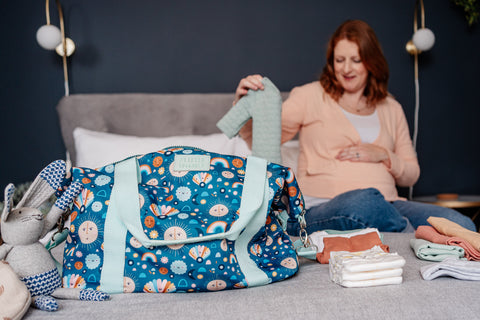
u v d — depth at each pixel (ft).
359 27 7.46
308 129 7.80
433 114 11.05
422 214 6.66
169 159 3.95
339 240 4.63
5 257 3.40
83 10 9.61
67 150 8.86
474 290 3.37
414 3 10.70
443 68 11.02
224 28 10.03
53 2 9.52
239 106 6.06
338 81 7.75
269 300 3.22
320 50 10.31
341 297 3.24
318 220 6.23
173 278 3.54
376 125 7.77
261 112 5.94
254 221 3.76
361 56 7.40
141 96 9.04
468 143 11.20
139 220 3.57
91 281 3.57
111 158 7.71
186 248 3.53
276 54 10.19
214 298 3.34
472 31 11.09
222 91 10.06
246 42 10.10
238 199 3.77
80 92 9.62
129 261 3.57
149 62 9.82
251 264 3.75
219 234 3.51
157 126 9.00
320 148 7.61
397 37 10.68
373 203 6.06
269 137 5.91
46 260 3.47
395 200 7.52
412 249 4.84
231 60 10.07
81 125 8.74
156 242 3.45
